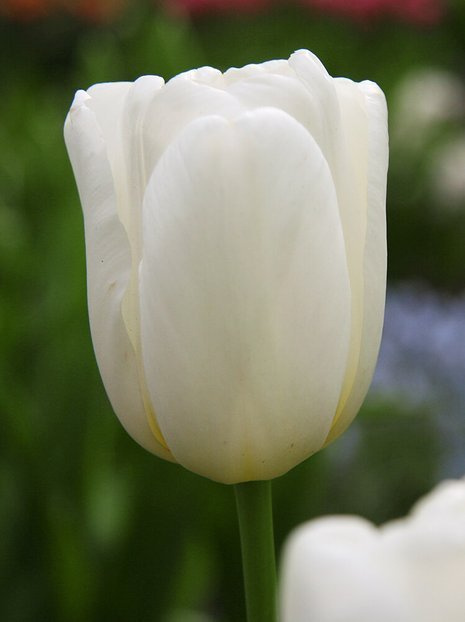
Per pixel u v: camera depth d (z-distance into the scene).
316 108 0.32
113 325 0.33
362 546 0.22
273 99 0.32
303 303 0.32
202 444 0.33
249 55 1.86
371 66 1.85
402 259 1.64
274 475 0.33
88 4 2.11
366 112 0.33
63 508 0.64
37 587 0.63
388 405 0.90
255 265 0.31
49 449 0.64
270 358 0.32
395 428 0.92
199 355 0.32
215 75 0.33
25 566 0.63
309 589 0.22
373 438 0.92
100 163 0.33
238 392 0.32
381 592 0.22
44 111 1.30
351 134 0.33
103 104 0.34
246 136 0.31
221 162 0.31
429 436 0.93
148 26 1.28
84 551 0.64
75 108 0.34
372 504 0.91
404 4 1.85
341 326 0.32
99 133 0.33
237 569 0.72
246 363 0.32
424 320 1.01
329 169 0.32
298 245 0.31
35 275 0.77
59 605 0.63
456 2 2.17
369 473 0.92
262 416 0.32
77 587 0.63
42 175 0.93
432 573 0.22
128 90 0.34
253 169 0.31
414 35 1.94
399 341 0.99
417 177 1.63
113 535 0.64
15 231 0.91
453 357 0.97
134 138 0.32
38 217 0.93
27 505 0.62
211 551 0.72
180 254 0.31
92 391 0.64
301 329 0.32
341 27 1.89
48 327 0.67
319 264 0.32
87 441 0.64
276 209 0.31
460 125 1.82
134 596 0.64
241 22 1.91
